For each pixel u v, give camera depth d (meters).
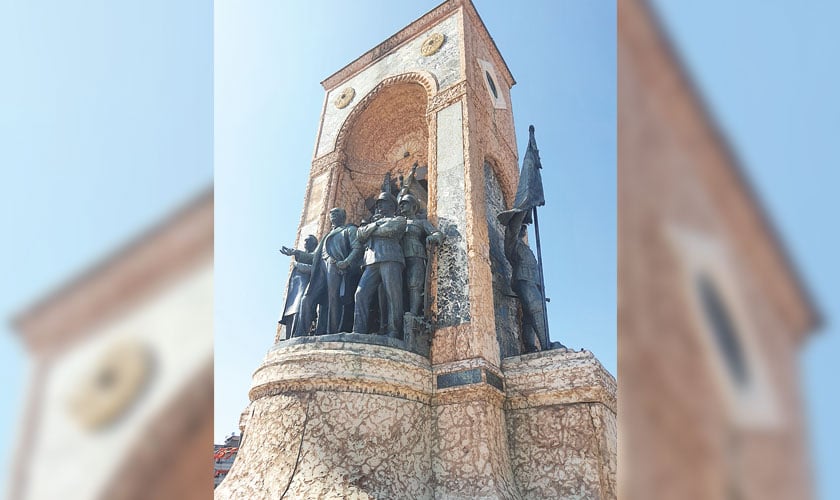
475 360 9.25
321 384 8.51
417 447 8.66
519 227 11.76
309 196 14.59
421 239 11.01
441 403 9.15
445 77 13.36
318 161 15.05
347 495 7.50
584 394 8.91
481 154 12.53
